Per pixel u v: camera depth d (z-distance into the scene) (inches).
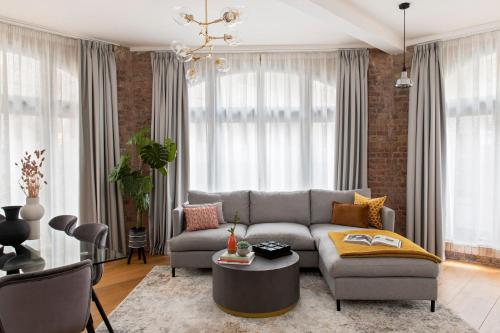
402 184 205.2
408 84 155.9
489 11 156.5
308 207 194.7
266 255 135.9
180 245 163.8
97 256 100.1
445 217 188.9
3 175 163.8
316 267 169.3
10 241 103.3
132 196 189.9
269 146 210.8
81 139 187.9
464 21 168.2
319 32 184.1
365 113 203.3
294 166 212.2
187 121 207.5
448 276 163.3
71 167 186.9
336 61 206.2
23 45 170.7
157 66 207.2
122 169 186.2
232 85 210.5
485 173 174.9
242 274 123.2
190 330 114.7
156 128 205.9
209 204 187.9
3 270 88.8
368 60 204.5
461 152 181.8
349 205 182.7
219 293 129.0
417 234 191.9
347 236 147.5
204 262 164.9
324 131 209.0
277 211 193.6
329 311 126.8
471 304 133.6
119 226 199.8
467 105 180.5
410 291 125.3
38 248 107.7
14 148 168.2
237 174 212.8
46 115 176.9
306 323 118.3
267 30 181.0
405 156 204.1
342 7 146.2
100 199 192.7
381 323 117.9
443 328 114.8
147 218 213.3
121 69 205.9
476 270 171.0
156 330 114.9
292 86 210.4
